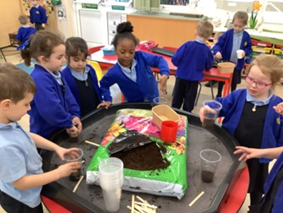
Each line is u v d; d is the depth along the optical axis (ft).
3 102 2.79
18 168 2.92
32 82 3.08
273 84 4.19
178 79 9.31
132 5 16.44
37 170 3.38
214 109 4.46
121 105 5.24
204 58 8.66
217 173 3.62
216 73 9.00
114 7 16.92
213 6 14.93
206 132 4.62
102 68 9.98
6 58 16.48
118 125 4.36
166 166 3.37
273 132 4.50
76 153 3.69
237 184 3.59
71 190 3.24
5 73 2.84
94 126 4.70
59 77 4.94
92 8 17.54
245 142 4.63
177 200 3.16
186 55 8.71
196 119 4.87
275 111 4.34
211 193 3.27
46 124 4.77
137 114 4.72
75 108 5.35
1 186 3.37
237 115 4.64
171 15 14.94
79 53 5.55
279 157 3.65
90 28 18.40
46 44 4.40
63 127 4.52
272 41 12.66
